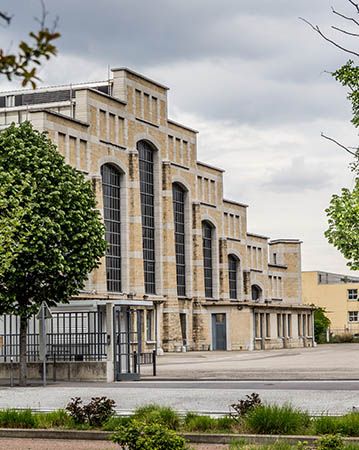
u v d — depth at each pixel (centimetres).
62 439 1931
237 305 9550
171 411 1983
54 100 8688
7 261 2491
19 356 3766
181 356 7412
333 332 14138
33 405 2622
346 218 2019
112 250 7856
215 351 9050
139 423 1435
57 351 3856
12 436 1978
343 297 14200
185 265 9262
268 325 10306
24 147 3812
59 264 3691
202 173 9638
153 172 8675
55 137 7175
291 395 2692
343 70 1995
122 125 8112
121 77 8194
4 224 2447
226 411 2272
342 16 1556
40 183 3753
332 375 3916
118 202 8038
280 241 12425
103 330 3809
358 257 2019
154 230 8631
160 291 8538
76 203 3844
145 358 5638
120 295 7725
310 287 14388
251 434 1831
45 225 3678
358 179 2067
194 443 1819
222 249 9975
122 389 3139
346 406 2359
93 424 2000
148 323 8238
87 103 7600
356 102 1991
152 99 8656
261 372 4294
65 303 3850
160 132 8725
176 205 9156
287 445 1551
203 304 9350
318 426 1831
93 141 7638
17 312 3650
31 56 561
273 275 11950
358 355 6931
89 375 3697
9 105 8812
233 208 10438
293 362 5644
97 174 7644
